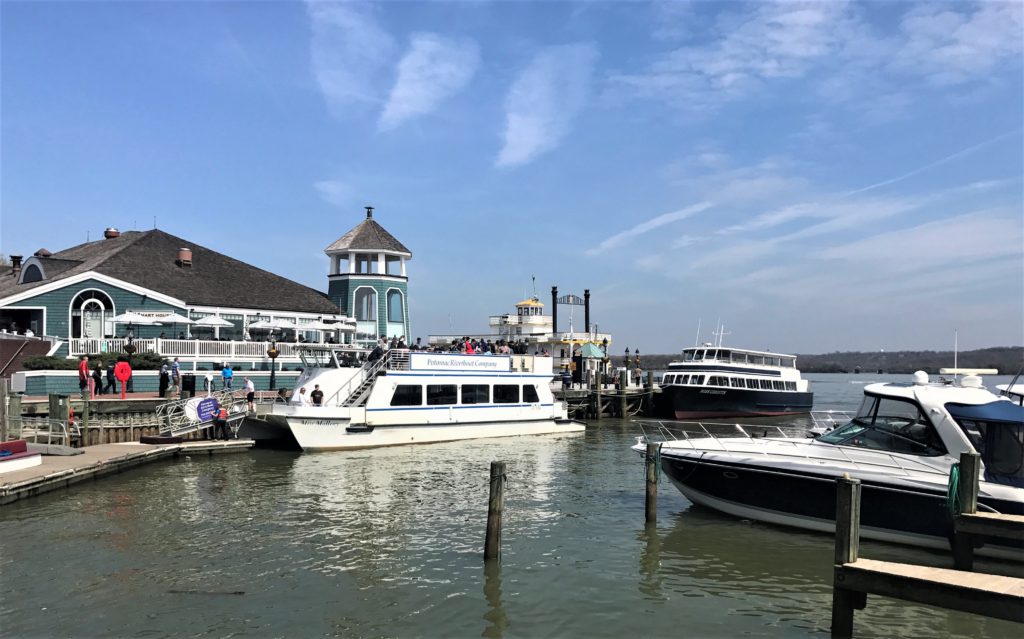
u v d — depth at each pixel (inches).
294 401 1173.7
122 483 858.1
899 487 590.9
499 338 2369.6
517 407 1350.9
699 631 455.2
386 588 518.9
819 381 6304.1
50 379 1224.8
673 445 742.5
